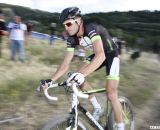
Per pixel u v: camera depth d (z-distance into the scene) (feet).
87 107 19.65
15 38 34.37
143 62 53.47
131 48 90.79
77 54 42.73
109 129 13.00
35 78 25.73
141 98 23.99
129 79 32.48
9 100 19.61
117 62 11.96
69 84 10.52
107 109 13.01
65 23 10.98
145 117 19.44
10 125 15.75
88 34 11.19
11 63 33.45
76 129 10.92
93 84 27.63
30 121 16.61
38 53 44.50
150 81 33.65
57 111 18.71
